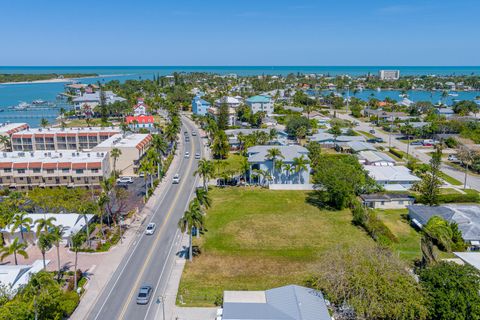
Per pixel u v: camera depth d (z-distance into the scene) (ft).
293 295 165.48
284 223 279.49
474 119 637.30
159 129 604.90
